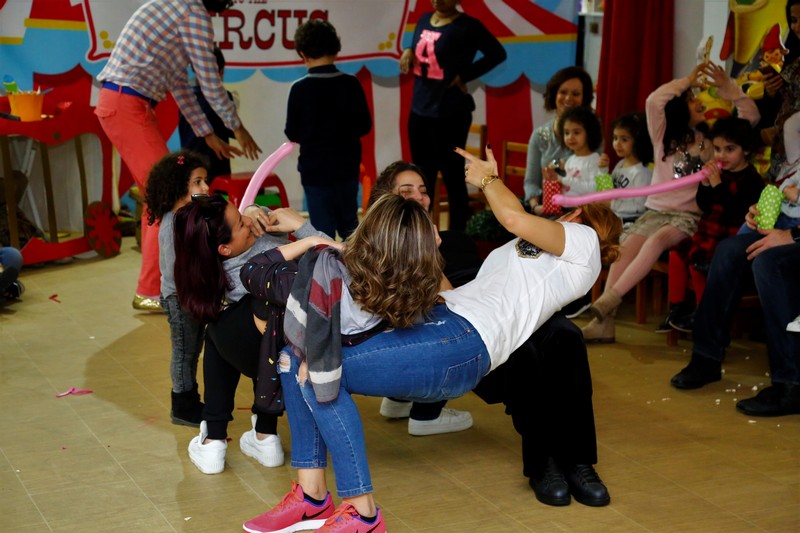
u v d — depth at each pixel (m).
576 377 2.81
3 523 2.69
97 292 5.18
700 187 4.23
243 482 2.99
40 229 5.80
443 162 5.78
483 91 7.10
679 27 5.46
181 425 3.41
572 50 7.09
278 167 6.83
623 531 2.70
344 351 2.49
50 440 3.27
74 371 3.96
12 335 4.42
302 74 6.78
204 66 4.68
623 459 3.18
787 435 3.39
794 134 4.05
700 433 3.40
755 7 4.84
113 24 6.23
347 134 4.96
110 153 5.84
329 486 2.98
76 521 2.71
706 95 5.18
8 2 5.96
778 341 3.61
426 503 2.86
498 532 2.69
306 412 2.61
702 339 3.89
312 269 2.46
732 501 2.88
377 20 6.83
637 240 4.46
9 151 5.54
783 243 3.68
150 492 2.90
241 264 2.87
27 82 6.11
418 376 2.51
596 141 4.88
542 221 2.69
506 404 2.94
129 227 6.47
